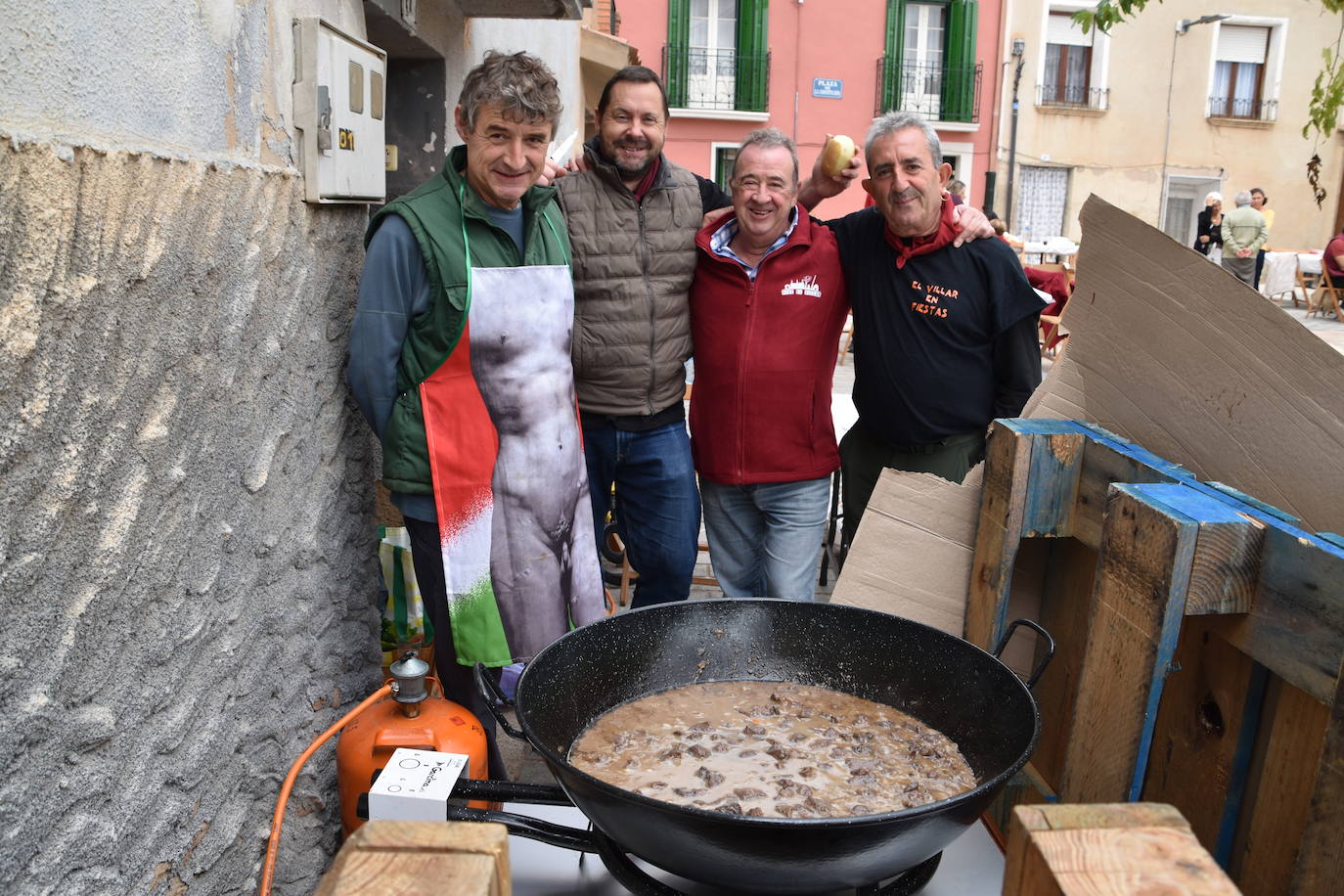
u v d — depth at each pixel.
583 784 1.08
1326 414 1.45
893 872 1.09
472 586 2.13
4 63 1.05
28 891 1.15
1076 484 1.76
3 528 1.07
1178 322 1.69
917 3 17.84
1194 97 18.97
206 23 1.52
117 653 1.32
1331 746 1.14
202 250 1.48
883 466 2.77
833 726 1.51
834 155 2.69
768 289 2.63
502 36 4.33
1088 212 1.82
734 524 2.89
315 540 2.02
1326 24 18.86
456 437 2.07
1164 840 0.68
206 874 1.61
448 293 1.99
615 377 2.57
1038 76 18.25
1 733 1.09
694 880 1.10
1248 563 1.31
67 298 1.15
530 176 2.03
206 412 1.54
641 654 1.61
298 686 1.97
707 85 17.64
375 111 2.23
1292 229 19.66
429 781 1.41
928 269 2.55
